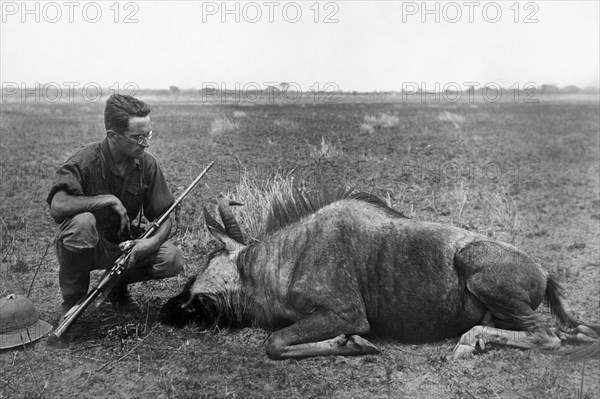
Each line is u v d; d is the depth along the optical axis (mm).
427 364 4098
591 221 7543
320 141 10117
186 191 4816
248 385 3762
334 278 4305
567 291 5512
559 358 4102
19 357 4094
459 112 14344
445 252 4371
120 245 4402
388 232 4457
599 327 4438
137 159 4629
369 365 4086
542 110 14875
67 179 4344
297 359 4156
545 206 8086
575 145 11836
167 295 5383
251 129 10664
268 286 4551
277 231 4727
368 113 12562
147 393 3691
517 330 4309
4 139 10688
